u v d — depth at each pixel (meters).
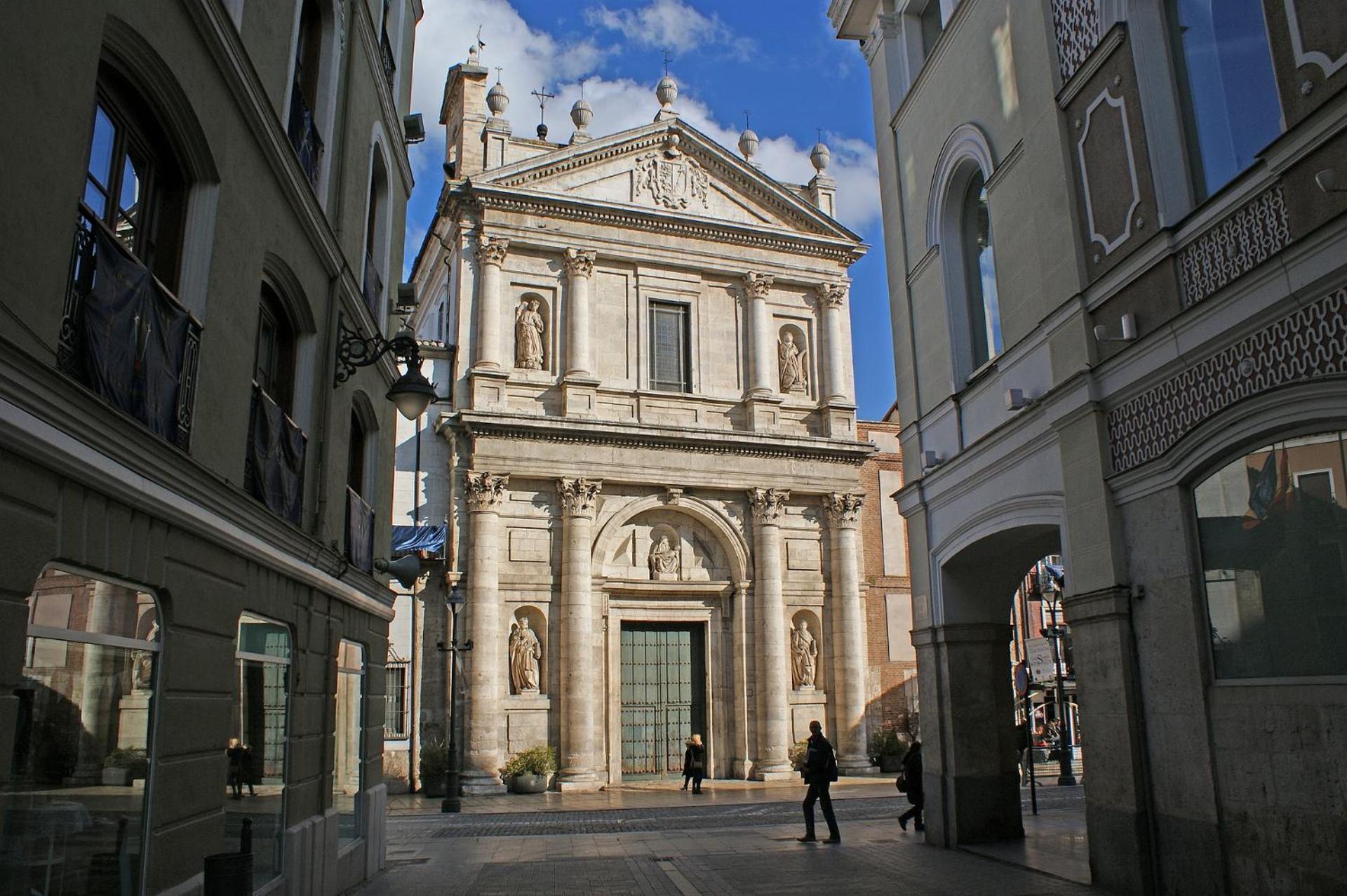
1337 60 7.25
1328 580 7.52
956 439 14.00
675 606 29.09
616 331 30.19
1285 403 7.68
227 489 7.96
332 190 11.89
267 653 9.41
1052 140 11.28
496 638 26.44
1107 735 10.00
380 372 14.58
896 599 33.84
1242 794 8.27
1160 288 9.38
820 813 20.12
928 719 14.28
